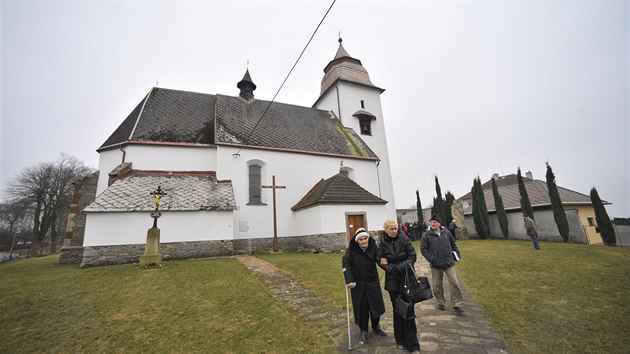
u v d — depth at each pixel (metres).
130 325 5.10
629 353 3.63
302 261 10.59
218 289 6.98
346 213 14.76
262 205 15.87
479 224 21.86
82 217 13.66
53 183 37.09
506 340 4.16
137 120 16.00
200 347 4.35
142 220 11.70
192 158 15.70
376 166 20.59
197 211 12.42
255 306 5.90
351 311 5.68
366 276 4.44
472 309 5.45
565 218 17.94
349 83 25.11
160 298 6.38
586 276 7.24
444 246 5.54
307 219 15.20
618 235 18.30
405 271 4.09
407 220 33.28
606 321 4.55
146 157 14.89
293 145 18.19
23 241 39.09
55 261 14.22
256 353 4.15
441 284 5.66
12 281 8.02
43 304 6.09
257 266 9.56
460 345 4.09
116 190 12.45
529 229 12.51
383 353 3.99
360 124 24.42
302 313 5.64
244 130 17.56
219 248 12.38
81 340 4.61
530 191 22.52
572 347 3.85
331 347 4.25
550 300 5.61
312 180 17.83
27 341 4.59
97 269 9.66
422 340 4.32
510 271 8.09
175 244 11.86
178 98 19.06
